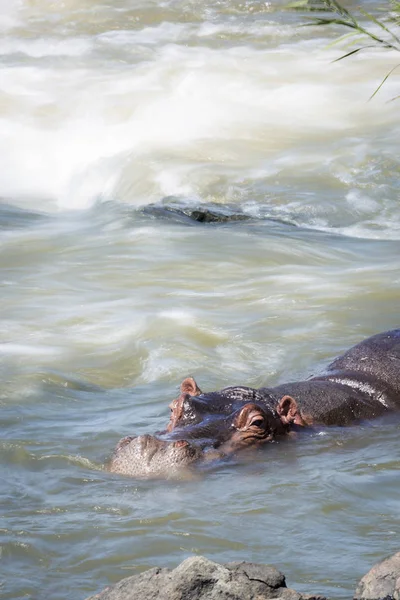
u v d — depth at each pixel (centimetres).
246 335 4234
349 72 9919
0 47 11725
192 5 13138
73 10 13162
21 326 4434
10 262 5662
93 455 2814
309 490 2470
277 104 9056
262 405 2936
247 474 2583
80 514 2338
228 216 6519
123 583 1686
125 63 10788
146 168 7481
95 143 8381
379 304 4672
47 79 10169
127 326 4397
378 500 2419
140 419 3200
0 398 3441
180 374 3766
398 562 1702
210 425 2791
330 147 7919
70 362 3925
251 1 13112
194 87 9581
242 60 10519
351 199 6875
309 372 3725
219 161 7675
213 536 2191
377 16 12088
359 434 2995
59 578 2003
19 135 8588
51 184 7894
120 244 5966
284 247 5800
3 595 1919
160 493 2448
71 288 5119
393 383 3331
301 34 11769
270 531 2214
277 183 7200
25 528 2253
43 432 3041
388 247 5891
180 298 4881
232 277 5278
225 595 1633
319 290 4953
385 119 8569
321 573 1967
